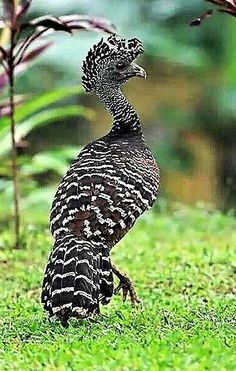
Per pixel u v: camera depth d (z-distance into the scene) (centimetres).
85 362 820
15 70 1448
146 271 1289
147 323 970
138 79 2592
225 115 2541
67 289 870
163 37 2462
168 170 2538
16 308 1076
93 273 886
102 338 891
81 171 952
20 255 1395
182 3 2509
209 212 1817
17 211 1461
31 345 888
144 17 2516
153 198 977
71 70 2386
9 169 1733
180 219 1747
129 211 935
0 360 848
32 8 2444
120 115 1044
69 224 917
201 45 2542
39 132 2516
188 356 822
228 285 1206
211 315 1009
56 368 820
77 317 884
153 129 2561
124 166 959
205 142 2572
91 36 2367
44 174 2205
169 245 1480
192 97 2581
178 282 1215
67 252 892
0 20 1383
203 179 2550
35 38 1402
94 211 919
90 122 2558
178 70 2588
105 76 1052
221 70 2566
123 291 1029
